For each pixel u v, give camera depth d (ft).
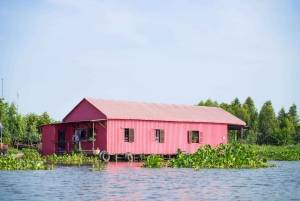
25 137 178.50
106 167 95.76
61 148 139.44
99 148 127.34
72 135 137.90
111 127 126.00
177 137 138.82
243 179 69.62
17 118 179.42
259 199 49.44
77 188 57.06
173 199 48.67
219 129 149.38
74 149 128.77
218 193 53.57
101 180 66.59
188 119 140.87
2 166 87.92
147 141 132.36
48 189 56.13
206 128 146.00
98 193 52.75
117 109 131.64
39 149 162.09
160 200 47.96
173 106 150.92
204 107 160.15
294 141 251.60
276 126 285.43
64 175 74.38
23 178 68.95
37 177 70.69
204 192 54.24
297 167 100.58
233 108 285.64
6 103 187.21
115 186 59.31
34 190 55.21
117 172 81.30
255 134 252.01
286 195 52.47
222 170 87.61
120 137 127.44
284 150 179.11
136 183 62.95
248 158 101.19
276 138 248.73
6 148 138.92
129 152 127.75
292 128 279.49
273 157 152.46
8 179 67.46
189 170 87.25
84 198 48.98
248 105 314.14
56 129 141.38
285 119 289.33
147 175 75.31
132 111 133.39
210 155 100.63
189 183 63.36
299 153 153.17
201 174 77.77
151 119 132.67
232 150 104.12
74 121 132.36
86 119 133.80
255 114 305.94
